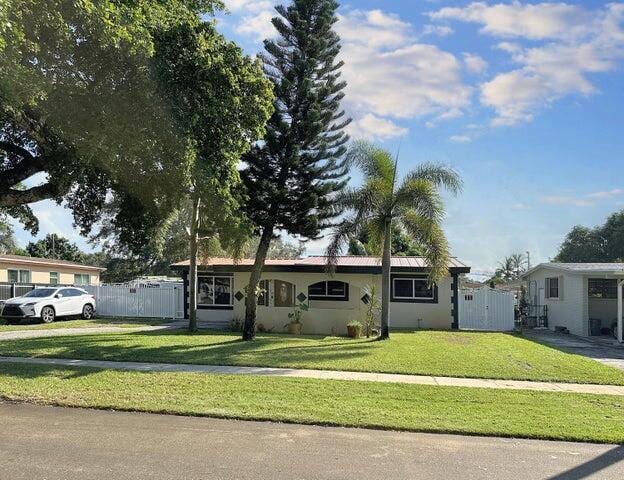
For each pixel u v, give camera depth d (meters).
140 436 6.59
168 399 8.52
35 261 33.19
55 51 9.63
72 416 7.55
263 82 12.55
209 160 11.71
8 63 8.19
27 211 14.25
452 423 7.34
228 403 8.29
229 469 5.49
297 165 19.20
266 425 7.20
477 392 9.45
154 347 14.93
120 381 9.98
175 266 25.77
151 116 10.61
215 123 11.55
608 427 7.25
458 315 22.61
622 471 5.64
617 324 19.62
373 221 17.77
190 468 5.49
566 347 16.75
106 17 8.98
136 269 54.34
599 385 10.43
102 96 10.39
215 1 13.05
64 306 25.23
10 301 24.16
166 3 11.27
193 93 10.99
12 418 7.41
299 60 18.92
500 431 6.98
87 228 14.41
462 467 5.69
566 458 6.04
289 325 21.12
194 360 12.64
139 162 11.81
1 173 11.94
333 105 19.67
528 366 12.27
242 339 17.33
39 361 12.46
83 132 10.59
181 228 23.25
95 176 12.41
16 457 5.76
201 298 25.20
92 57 10.05
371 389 9.52
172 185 12.58
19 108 9.80
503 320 22.98
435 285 22.66
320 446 6.32
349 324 19.08
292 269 22.53
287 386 9.66
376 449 6.26
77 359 12.82
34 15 8.45
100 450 6.02
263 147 19.00
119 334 18.73
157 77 10.48
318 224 20.44
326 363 12.30
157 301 27.41
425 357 13.36
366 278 22.64
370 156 17.69
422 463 5.80
